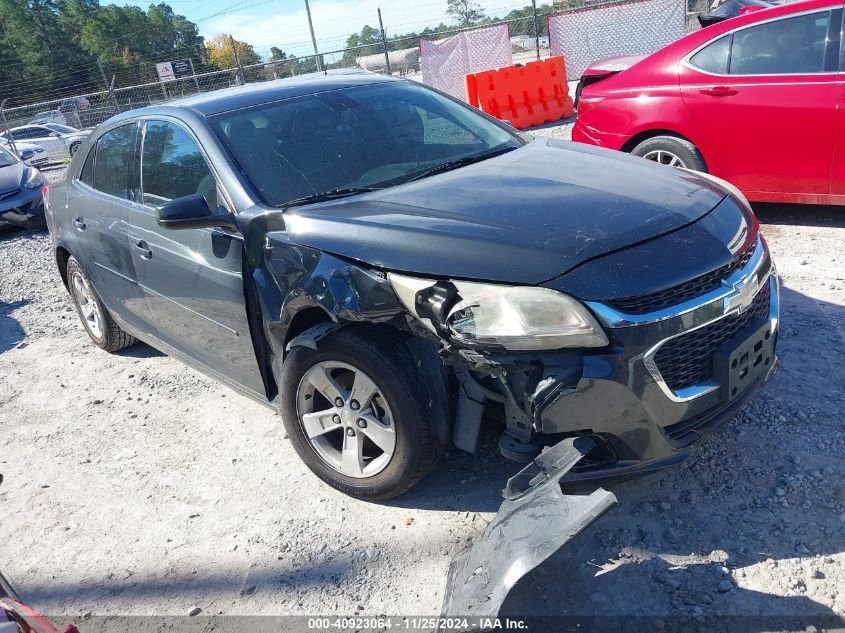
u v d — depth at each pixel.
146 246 3.96
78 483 3.77
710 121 5.62
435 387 2.81
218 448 3.86
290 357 3.10
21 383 5.17
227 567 2.97
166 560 3.07
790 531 2.65
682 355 2.58
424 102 4.16
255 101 3.87
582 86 6.65
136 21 77.38
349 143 3.66
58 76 68.44
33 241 10.44
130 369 5.10
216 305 3.56
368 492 3.07
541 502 2.33
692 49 5.71
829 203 5.30
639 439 2.54
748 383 2.76
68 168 5.12
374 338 2.84
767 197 5.57
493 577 2.25
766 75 5.32
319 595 2.74
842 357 3.72
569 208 2.80
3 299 7.43
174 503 3.46
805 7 5.19
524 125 12.20
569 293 2.44
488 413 2.86
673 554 2.62
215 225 3.25
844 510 2.71
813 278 4.71
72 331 6.12
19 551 3.30
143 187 4.06
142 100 25.94
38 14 71.69
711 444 3.17
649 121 5.94
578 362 2.45
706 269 2.60
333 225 2.95
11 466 4.06
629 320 2.44
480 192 3.05
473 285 2.55
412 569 2.78
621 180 3.11
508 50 15.61
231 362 3.71
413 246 2.71
